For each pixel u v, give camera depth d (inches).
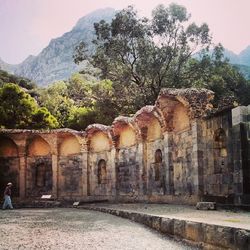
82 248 459.8
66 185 1496.1
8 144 1539.1
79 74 2930.6
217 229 412.8
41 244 488.1
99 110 1819.6
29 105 1798.7
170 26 1785.2
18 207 1316.4
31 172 1530.5
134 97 1782.7
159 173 1122.0
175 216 582.2
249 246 351.9
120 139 1332.4
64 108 2222.0
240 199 689.6
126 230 616.4
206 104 892.0
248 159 689.6
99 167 1427.2
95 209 1096.8
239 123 703.1
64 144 1525.6
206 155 850.1
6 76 3641.7
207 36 1820.9
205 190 845.2
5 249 453.4
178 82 1779.0
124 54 1786.4
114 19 1782.7
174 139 1012.5
